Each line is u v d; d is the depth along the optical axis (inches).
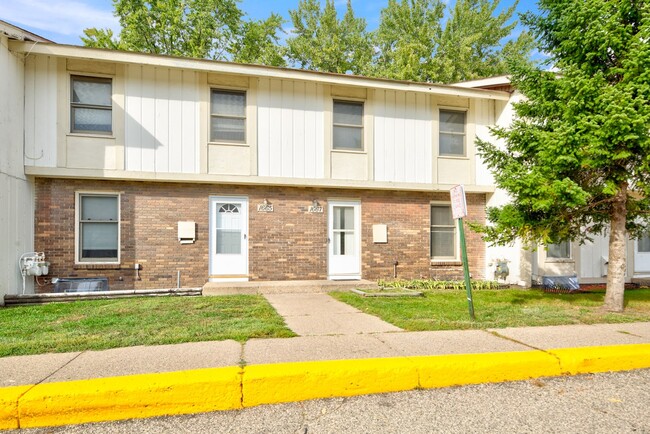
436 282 439.5
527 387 158.4
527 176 262.5
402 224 464.4
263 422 129.2
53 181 376.5
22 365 156.3
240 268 416.2
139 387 134.0
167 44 794.8
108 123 390.0
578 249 471.2
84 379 140.2
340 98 446.3
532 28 304.3
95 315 255.8
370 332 212.8
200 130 405.7
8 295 330.3
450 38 976.3
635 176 264.8
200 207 407.8
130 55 376.8
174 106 401.1
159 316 251.3
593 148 246.4
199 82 406.9
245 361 159.3
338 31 1034.7
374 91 455.8
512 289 433.4
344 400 145.9
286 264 427.5
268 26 880.3
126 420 131.3
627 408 139.9
